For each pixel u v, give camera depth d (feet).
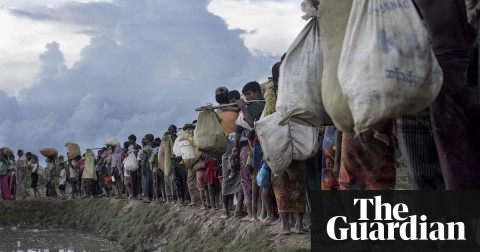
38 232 72.64
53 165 86.22
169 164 51.83
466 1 14.25
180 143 45.88
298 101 16.16
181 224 47.32
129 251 52.75
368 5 12.70
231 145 36.58
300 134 24.31
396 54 12.19
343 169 16.55
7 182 81.87
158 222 52.65
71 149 82.12
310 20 16.55
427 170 15.26
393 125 16.17
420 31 12.41
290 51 16.58
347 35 12.84
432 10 13.98
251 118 29.60
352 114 12.53
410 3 12.66
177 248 42.73
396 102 12.08
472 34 14.06
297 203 26.71
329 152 21.68
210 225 40.01
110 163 71.51
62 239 65.36
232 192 37.50
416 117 14.94
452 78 13.53
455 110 13.50
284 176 26.55
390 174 16.14
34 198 84.07
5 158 82.07
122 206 65.67
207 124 33.27
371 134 15.88
